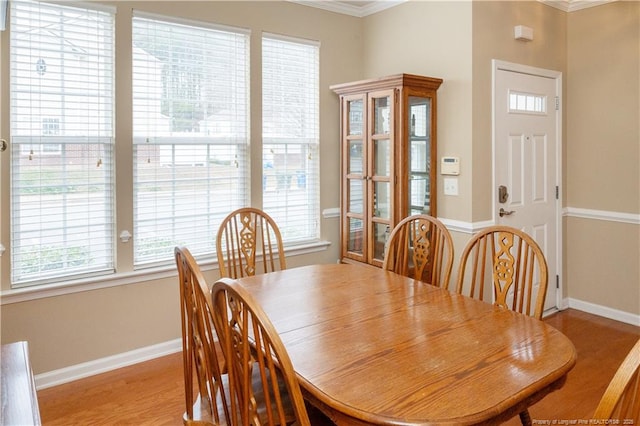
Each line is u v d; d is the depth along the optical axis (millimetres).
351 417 1075
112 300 2773
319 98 3650
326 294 1939
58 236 2609
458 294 1938
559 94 3670
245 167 3307
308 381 1194
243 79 3256
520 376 1217
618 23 3414
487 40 3104
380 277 2213
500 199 3266
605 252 3602
